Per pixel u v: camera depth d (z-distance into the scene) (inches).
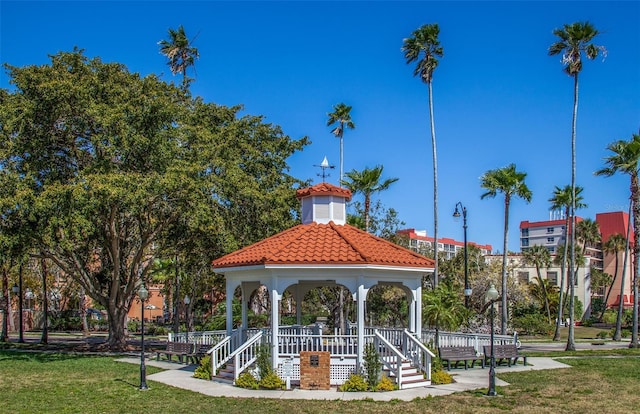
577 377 845.2
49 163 1059.3
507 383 779.4
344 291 1686.8
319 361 722.2
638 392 717.3
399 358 725.3
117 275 1207.6
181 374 848.3
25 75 1013.8
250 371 749.3
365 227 1739.7
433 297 957.8
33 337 1829.5
